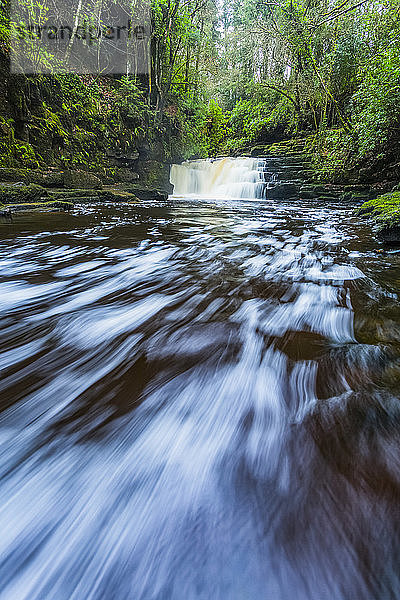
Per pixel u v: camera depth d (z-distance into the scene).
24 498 0.83
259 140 21.83
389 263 3.38
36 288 2.48
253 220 6.64
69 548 0.71
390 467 0.90
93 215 6.15
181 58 15.57
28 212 5.86
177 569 0.67
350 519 0.76
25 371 1.44
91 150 10.03
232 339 1.76
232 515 0.78
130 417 1.15
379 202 7.69
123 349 1.65
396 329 1.86
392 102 9.31
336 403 1.18
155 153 12.57
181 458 0.97
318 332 1.83
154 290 2.53
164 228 5.17
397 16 10.06
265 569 0.66
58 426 1.10
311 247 4.12
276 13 17.97
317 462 0.93
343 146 13.64
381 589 0.62
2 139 7.25
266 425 1.10
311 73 16.44
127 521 0.77
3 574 0.66
